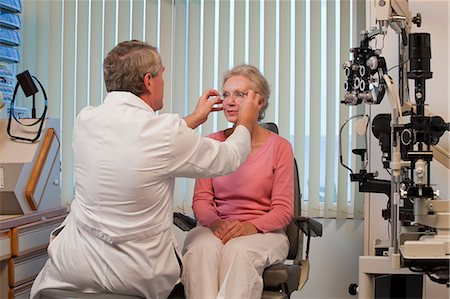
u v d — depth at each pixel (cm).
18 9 285
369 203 288
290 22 308
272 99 309
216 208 218
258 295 182
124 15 319
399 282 248
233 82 214
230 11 313
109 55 182
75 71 324
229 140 187
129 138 167
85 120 175
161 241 176
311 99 307
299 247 222
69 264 174
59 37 323
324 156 312
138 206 170
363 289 220
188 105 314
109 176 167
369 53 211
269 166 215
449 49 276
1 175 226
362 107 304
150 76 180
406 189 190
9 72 288
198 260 186
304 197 316
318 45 307
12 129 242
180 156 169
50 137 246
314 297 319
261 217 205
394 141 190
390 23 209
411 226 235
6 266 217
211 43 313
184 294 193
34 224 229
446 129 193
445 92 276
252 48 310
